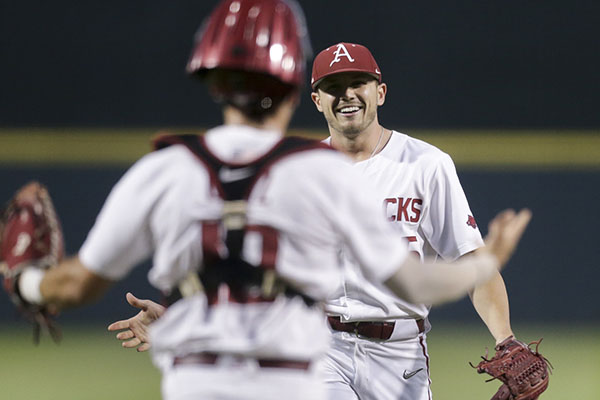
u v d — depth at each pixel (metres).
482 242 13.32
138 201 7.27
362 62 13.34
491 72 40.19
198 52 7.48
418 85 40.41
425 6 40.25
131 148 40.06
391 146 13.67
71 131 39.62
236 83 7.40
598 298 37.00
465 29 40.25
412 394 13.57
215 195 7.14
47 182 38.94
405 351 13.47
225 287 7.14
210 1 40.41
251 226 7.09
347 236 7.30
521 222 8.00
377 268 7.33
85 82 40.06
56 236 7.81
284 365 7.14
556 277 37.12
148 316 9.71
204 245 7.11
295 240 7.15
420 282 7.47
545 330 34.50
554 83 40.00
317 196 7.18
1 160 39.09
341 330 13.38
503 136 39.97
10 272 7.61
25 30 39.94
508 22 40.22
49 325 7.82
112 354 29.44
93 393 24.28
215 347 7.11
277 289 7.19
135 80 40.25
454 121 40.28
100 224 7.34
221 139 7.36
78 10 40.09
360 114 13.45
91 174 39.41
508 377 11.50
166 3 40.34
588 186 38.69
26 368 27.56
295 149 7.26
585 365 28.11
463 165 39.72
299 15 7.86
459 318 35.47
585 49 40.06
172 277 7.36
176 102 40.28
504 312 12.67
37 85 39.78
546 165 39.22
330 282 7.38
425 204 13.41
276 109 7.53
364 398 13.60
